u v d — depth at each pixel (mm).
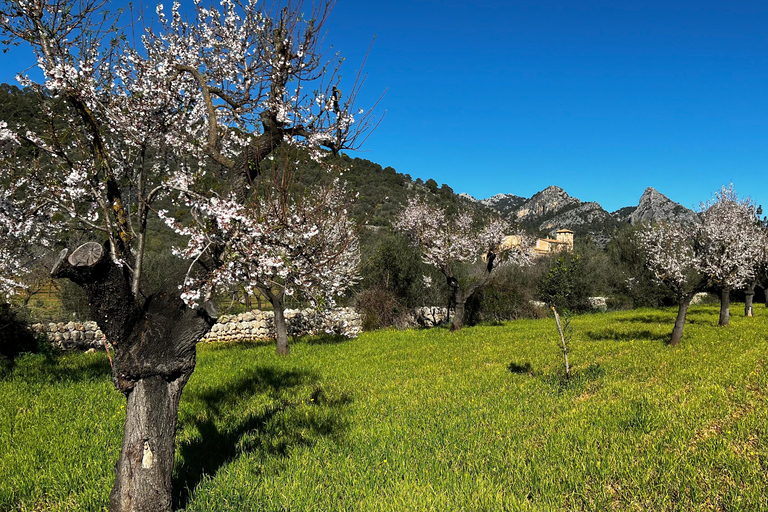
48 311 19156
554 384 9266
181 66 5168
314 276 4602
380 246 23531
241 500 4820
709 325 18156
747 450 5520
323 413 7660
